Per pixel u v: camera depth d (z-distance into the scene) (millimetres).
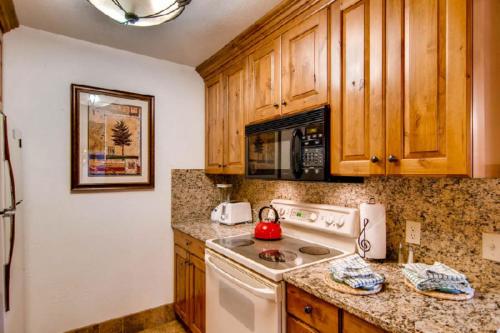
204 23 1861
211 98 2568
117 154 2252
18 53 1893
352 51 1326
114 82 2252
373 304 1004
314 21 1517
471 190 1205
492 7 979
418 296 1066
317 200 1943
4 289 1502
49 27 1925
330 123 1426
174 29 1945
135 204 2355
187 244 2242
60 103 2035
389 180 1515
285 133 1649
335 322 1076
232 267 1606
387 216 1521
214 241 1892
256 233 1953
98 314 2199
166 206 2510
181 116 2582
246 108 2070
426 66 1061
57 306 2035
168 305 2514
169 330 2377
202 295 2016
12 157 1691
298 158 1545
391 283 1188
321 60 1471
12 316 1728
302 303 1226
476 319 899
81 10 1721
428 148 1056
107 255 2234
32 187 1938
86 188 2125
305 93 1569
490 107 982
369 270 1179
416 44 1092
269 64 1843
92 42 2148
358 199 1673
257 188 2529
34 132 1942
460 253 1236
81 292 2127
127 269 2322
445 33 1006
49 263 2006
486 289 1116
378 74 1216
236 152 2189
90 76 2152
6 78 1852
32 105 1938
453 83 984
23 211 1902
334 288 1128
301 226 1896
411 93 1108
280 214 2033
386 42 1191
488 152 979
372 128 1240
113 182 2236
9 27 1820
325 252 1619
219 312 1737
